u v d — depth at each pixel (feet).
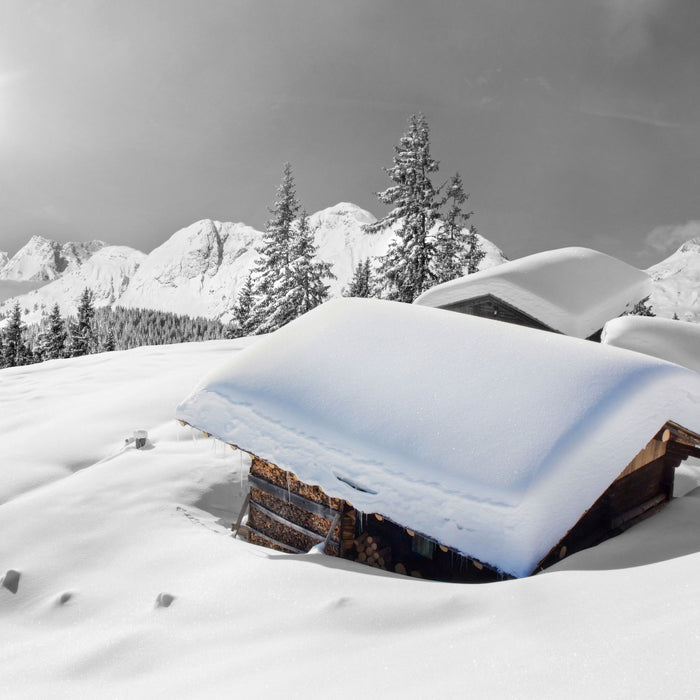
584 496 17.40
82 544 25.09
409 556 21.49
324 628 14.88
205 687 12.68
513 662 10.00
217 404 23.76
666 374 19.72
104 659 16.22
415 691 9.76
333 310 28.50
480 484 17.58
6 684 16.12
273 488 25.23
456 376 21.85
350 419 21.21
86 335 230.89
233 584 19.04
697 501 22.22
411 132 99.91
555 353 22.22
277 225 128.57
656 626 9.98
